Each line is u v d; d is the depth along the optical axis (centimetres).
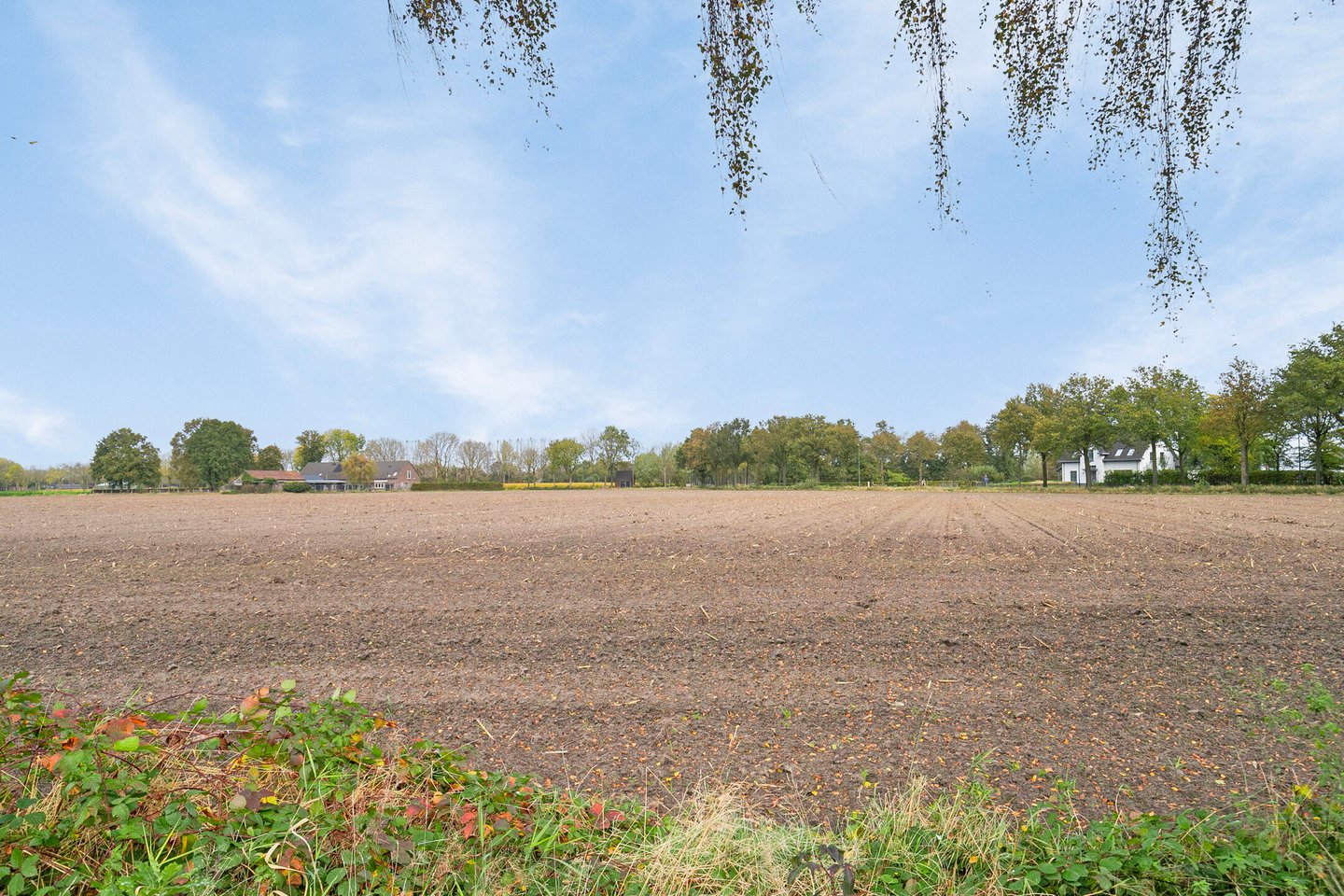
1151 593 976
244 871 269
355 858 268
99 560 1345
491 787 330
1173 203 461
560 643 761
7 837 259
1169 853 297
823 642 759
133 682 647
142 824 273
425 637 786
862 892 285
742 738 513
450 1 432
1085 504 3272
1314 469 4822
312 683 639
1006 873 296
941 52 450
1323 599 913
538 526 2045
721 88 450
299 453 13050
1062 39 455
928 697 596
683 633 796
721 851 312
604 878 292
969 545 1523
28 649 751
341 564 1284
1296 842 292
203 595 997
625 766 466
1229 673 648
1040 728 527
